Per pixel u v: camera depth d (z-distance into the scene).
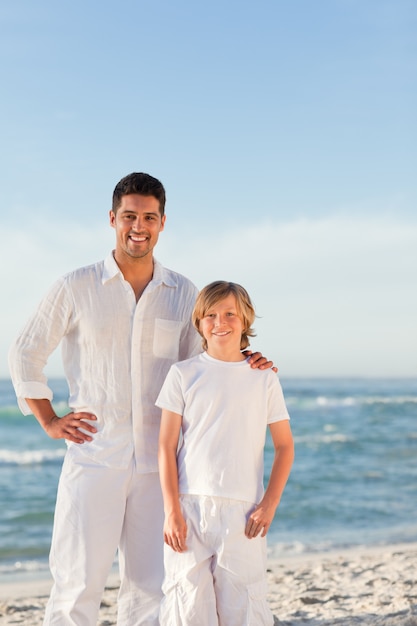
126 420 3.22
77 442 3.21
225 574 2.86
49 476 16.52
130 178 3.24
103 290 3.26
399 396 42.22
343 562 6.85
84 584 3.13
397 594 5.00
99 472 3.18
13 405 34.16
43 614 5.12
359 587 5.42
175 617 2.88
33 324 3.31
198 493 2.91
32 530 10.49
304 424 29.05
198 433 2.97
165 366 3.30
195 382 3.03
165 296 3.34
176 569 2.91
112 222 3.37
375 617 4.32
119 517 3.20
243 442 2.96
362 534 9.62
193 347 3.44
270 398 3.09
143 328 3.26
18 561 8.20
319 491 13.85
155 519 3.26
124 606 3.30
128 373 3.23
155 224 3.23
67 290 3.26
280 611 4.70
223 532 2.86
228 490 2.89
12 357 3.29
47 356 3.32
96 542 3.14
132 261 3.28
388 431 26.34
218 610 2.89
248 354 3.20
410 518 10.91
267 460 17.36
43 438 23.34
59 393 43.03
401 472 16.69
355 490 13.98
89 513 3.15
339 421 29.97
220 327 3.08
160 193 3.26
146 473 3.23
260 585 2.89
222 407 2.98
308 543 8.94
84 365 3.26
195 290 3.48
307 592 5.30
